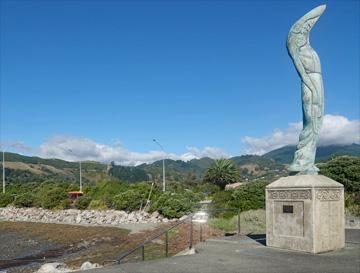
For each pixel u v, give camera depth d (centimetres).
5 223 5366
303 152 1316
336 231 1241
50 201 6506
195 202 4834
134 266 1048
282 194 1280
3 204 7494
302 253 1191
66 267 1725
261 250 1260
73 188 7094
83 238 3566
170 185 8925
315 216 1187
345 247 1282
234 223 2548
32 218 5816
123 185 6203
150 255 2117
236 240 1502
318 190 1201
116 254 2394
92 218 5059
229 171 7462
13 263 2436
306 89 1323
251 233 1902
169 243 2414
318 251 1185
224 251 1259
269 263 1062
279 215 1288
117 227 4188
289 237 1252
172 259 1138
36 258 2633
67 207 6303
